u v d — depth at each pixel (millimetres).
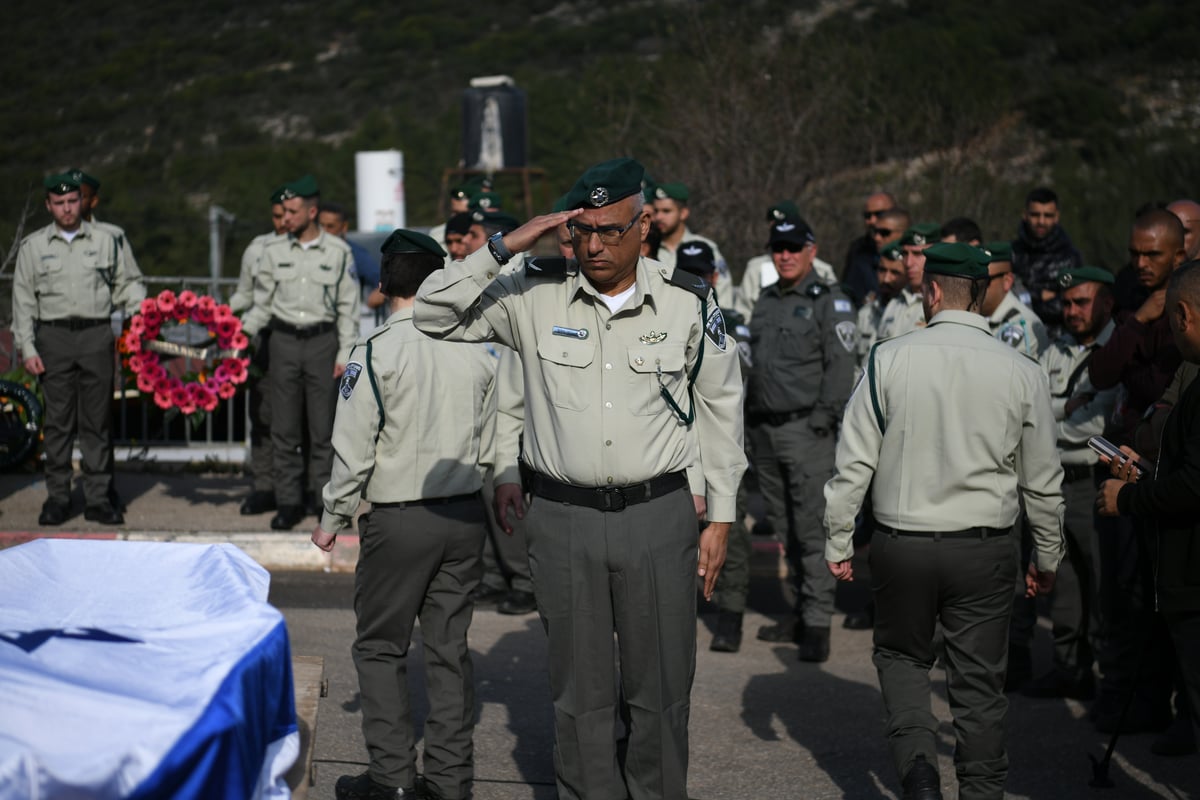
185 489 9312
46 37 47438
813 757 5082
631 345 3689
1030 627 5941
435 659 4422
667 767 3824
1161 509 3891
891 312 7012
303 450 8508
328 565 7957
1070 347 5859
